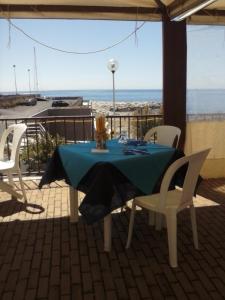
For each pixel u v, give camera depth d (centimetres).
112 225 366
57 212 404
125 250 311
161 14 479
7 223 372
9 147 511
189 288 252
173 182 325
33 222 375
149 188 303
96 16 468
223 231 348
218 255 300
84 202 276
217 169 542
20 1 438
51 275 271
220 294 245
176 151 329
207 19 490
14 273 274
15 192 437
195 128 518
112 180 277
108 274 271
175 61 493
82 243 326
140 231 351
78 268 281
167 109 502
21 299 241
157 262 289
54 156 361
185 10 403
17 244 324
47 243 326
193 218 308
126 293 246
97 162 284
